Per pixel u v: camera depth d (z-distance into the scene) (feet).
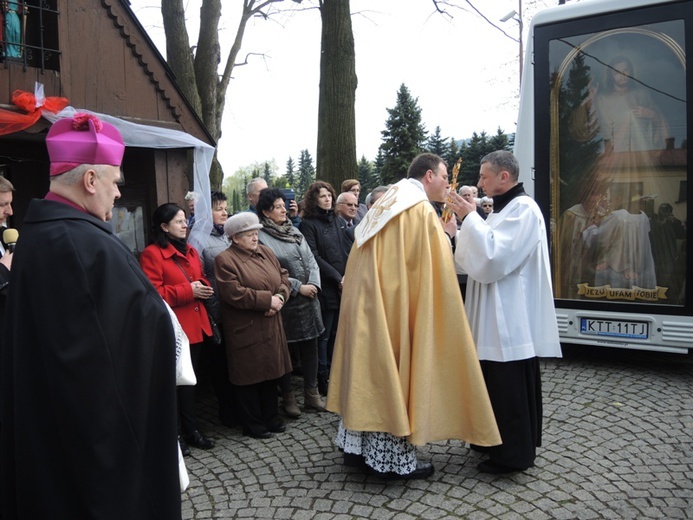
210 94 35.50
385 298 10.11
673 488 9.90
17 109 11.73
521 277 10.53
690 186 15.58
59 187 5.93
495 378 10.35
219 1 35.47
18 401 5.50
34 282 5.49
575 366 17.31
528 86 17.88
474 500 9.72
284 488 10.48
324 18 26.91
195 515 9.65
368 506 9.68
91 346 5.37
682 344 15.79
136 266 5.98
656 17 15.93
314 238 15.76
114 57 14.14
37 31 13.20
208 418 14.55
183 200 15.97
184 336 6.80
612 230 16.71
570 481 10.27
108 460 5.41
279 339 13.10
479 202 23.26
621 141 16.61
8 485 5.76
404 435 9.70
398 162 105.81
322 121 27.58
